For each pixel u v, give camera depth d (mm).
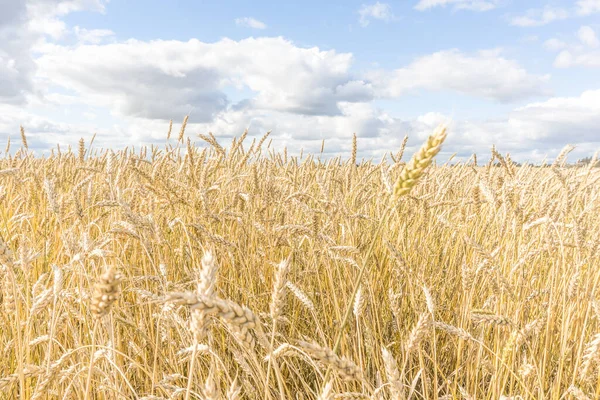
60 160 8844
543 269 4672
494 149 5156
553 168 4160
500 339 3555
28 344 2607
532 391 3127
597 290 3617
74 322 3584
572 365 3488
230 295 4742
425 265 4629
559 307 3672
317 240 4371
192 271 4348
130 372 3697
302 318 4652
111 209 5227
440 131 1397
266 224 5402
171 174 7195
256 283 5008
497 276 3365
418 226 5391
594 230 4422
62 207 4633
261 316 4020
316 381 3867
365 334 3512
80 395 2859
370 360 3711
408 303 4445
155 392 3182
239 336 1337
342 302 4414
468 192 5887
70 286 3725
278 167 8812
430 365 4031
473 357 3691
